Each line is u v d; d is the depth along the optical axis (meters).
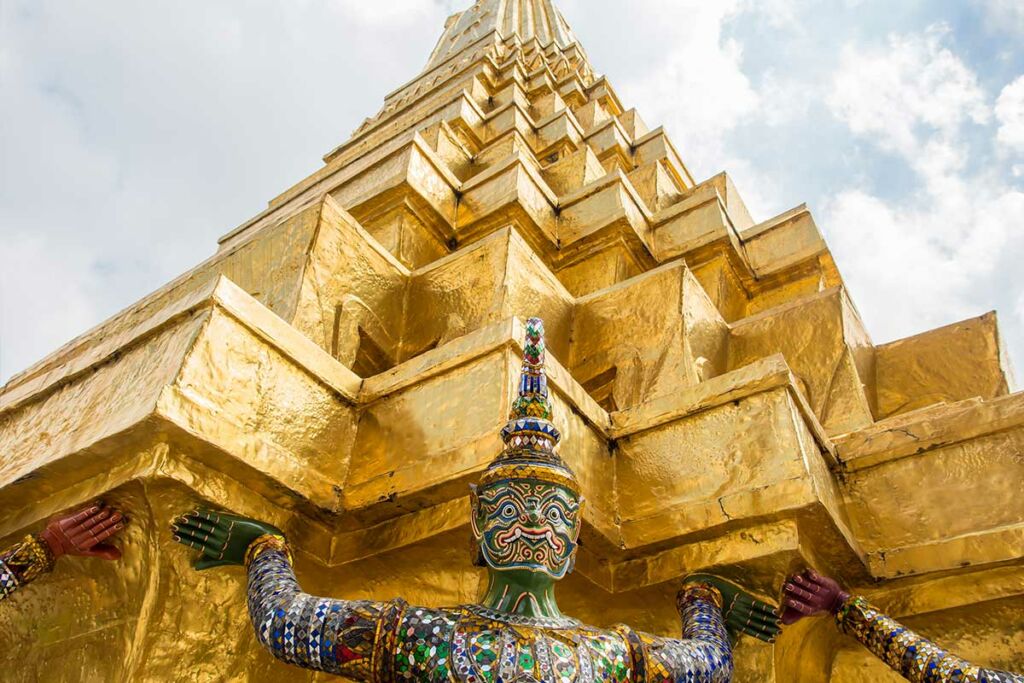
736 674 4.07
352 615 2.71
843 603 3.81
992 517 4.25
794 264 9.24
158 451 3.68
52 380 4.55
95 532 3.77
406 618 2.67
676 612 4.27
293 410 4.21
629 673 2.76
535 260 6.64
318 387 4.40
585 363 6.46
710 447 4.35
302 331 5.66
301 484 4.07
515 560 2.82
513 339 4.18
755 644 4.06
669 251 9.40
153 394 3.68
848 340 6.91
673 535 4.15
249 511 3.94
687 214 9.61
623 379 6.14
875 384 7.57
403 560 4.15
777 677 4.05
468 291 6.35
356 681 2.85
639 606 4.33
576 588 4.29
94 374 4.34
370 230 8.52
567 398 4.37
